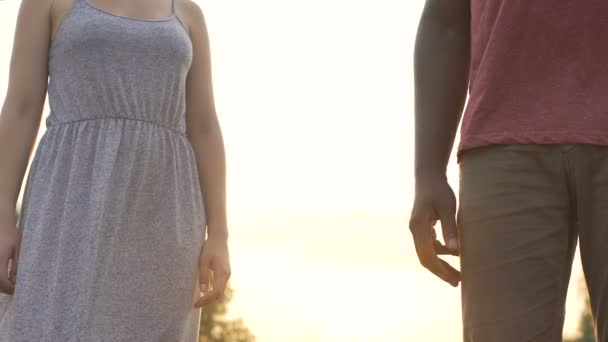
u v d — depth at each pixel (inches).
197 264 94.3
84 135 90.0
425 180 76.9
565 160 66.2
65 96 91.5
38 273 86.5
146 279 89.3
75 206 87.9
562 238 67.6
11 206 88.9
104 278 86.8
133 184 89.8
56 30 92.8
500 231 67.7
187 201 93.8
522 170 67.4
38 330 85.4
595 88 67.0
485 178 69.1
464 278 70.5
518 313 66.8
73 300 85.6
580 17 68.0
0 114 91.2
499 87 69.6
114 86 90.9
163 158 91.9
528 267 66.9
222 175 99.2
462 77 81.0
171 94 93.8
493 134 68.8
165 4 97.7
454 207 76.3
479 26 74.9
